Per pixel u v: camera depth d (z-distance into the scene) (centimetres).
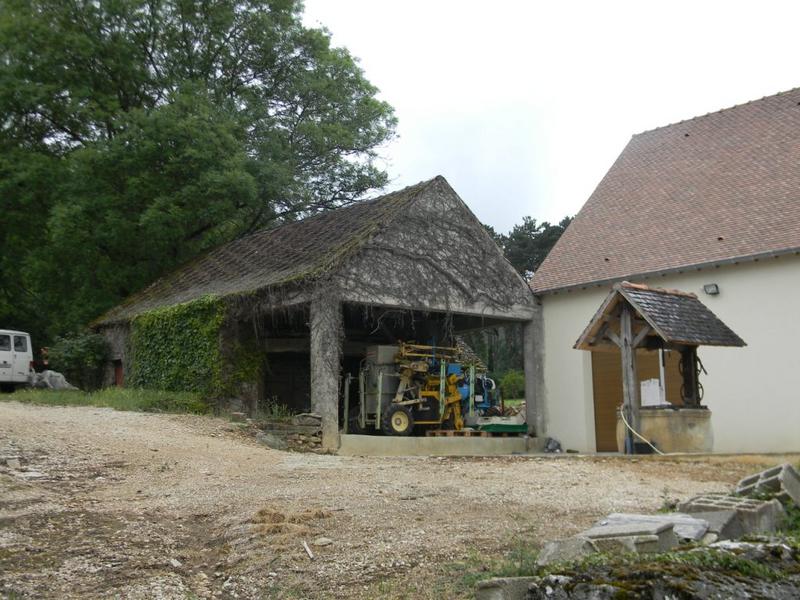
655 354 1870
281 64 3120
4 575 595
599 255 2025
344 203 3269
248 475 1077
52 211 2530
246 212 2891
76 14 2762
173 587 589
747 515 643
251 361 1867
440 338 2089
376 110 3300
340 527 728
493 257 2000
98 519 776
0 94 2645
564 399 2020
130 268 2784
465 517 766
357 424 1939
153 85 2903
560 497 898
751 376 1655
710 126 2209
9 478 945
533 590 435
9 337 2461
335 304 1648
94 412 1600
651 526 555
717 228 1825
